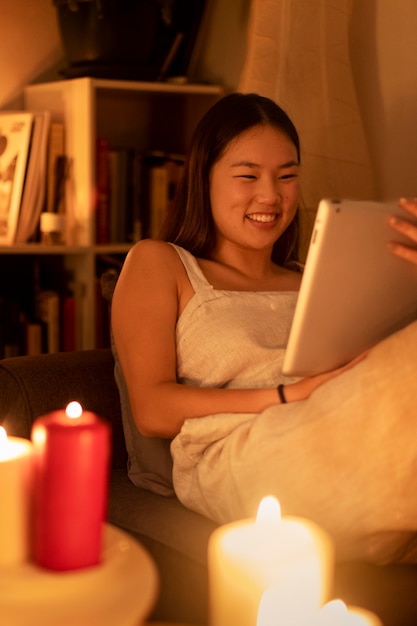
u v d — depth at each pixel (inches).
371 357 53.5
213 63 113.5
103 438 30.1
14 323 101.7
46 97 107.0
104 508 31.1
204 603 52.3
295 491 53.7
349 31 98.5
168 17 103.3
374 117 97.3
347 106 95.2
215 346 63.8
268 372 63.8
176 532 56.5
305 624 36.6
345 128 95.0
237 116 68.5
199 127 70.7
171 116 118.6
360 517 52.4
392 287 54.2
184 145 117.0
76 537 30.1
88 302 103.4
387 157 96.3
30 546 31.3
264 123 68.4
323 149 94.3
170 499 63.8
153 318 64.2
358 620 40.8
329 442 52.9
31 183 100.9
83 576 29.9
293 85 93.4
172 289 65.5
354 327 55.1
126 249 105.9
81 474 29.9
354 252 51.6
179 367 65.3
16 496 30.5
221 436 58.6
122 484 67.0
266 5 92.6
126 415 68.2
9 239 99.7
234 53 109.3
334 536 53.2
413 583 53.8
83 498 30.0
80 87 101.3
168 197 110.3
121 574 30.8
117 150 107.4
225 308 65.6
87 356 71.9
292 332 54.3
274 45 93.2
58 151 103.7
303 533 37.9
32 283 112.5
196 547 54.2
